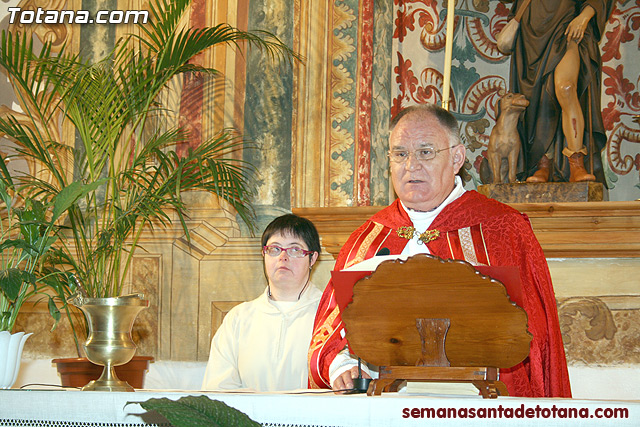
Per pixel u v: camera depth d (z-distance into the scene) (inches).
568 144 194.9
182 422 51.7
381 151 207.6
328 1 213.2
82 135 186.5
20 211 116.5
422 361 89.9
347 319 91.2
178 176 177.5
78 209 182.9
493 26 216.1
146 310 204.8
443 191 132.3
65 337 206.7
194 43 189.6
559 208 184.5
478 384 87.0
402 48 216.8
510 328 86.6
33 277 107.5
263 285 202.8
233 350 157.6
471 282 86.0
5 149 217.6
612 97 207.3
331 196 206.1
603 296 186.7
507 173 196.7
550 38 200.4
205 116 213.5
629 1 209.9
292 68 212.5
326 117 209.3
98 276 182.4
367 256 136.2
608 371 183.8
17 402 88.5
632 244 181.8
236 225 208.2
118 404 86.0
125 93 188.2
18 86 217.6
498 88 213.5
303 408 80.8
